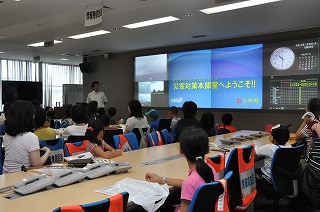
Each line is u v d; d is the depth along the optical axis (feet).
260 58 23.07
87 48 29.48
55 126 20.26
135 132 15.51
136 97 30.42
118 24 19.83
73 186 6.76
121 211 4.70
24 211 5.24
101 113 21.01
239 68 24.09
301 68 21.29
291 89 21.74
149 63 29.40
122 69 32.07
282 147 9.50
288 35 21.79
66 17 18.24
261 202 12.09
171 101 27.91
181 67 27.27
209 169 5.79
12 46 28.66
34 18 18.29
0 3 15.47
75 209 4.20
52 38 24.47
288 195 9.95
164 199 6.14
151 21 19.15
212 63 25.46
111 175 7.72
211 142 12.76
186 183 5.66
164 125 18.37
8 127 8.20
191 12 17.08
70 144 9.91
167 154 10.68
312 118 12.60
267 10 16.62
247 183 8.15
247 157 8.32
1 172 9.68
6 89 34.35
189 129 6.19
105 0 14.97
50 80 41.39
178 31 21.91
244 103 23.89
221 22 19.30
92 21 15.52
